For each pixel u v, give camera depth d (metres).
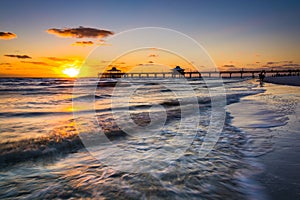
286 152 3.34
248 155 3.26
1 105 10.33
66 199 2.13
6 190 2.33
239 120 6.02
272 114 6.60
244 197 2.08
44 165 3.05
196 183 2.40
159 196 2.12
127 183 2.43
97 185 2.40
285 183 2.33
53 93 18.67
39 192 2.28
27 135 4.50
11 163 3.10
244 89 20.58
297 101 9.74
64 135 4.55
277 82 31.97
